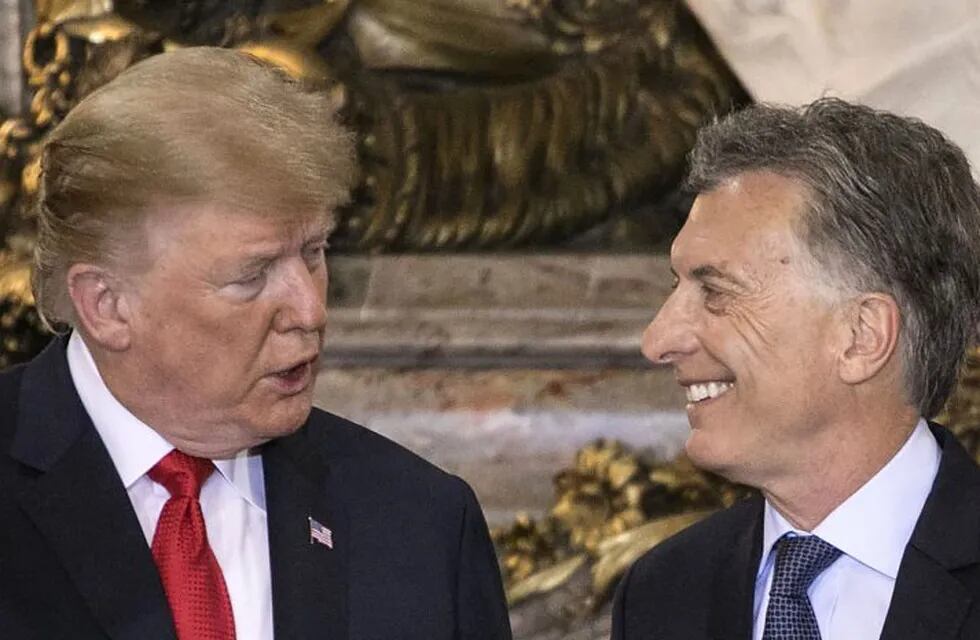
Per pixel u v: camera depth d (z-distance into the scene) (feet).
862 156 24.64
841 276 24.49
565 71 42.98
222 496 25.14
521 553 38.96
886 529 24.91
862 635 24.81
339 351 40.70
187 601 23.98
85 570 23.63
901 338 24.76
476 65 42.70
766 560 25.82
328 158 23.21
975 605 24.17
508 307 40.88
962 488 24.90
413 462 26.20
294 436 25.85
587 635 38.22
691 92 42.50
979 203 25.26
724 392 25.34
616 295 40.98
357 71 42.78
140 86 23.15
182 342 23.30
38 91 42.14
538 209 42.09
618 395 40.11
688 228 25.46
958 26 38.45
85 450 24.29
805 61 39.22
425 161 42.24
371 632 24.64
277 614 24.36
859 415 24.86
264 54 41.75
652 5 43.01
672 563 26.81
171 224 22.89
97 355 24.08
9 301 40.42
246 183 22.65
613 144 42.52
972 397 38.14
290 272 23.31
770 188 24.88
